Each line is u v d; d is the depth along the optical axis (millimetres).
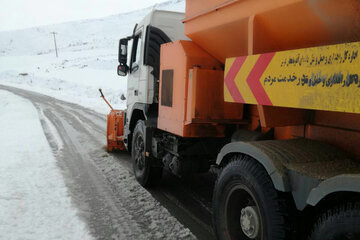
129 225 3391
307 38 2176
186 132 3387
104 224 3408
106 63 59156
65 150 7090
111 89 26984
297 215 2059
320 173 1889
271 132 2920
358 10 1727
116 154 6828
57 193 4324
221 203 2611
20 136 8516
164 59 3881
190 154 3854
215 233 2713
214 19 2932
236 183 2422
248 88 2326
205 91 3225
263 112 2240
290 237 2041
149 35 4543
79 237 3111
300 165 2045
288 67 1925
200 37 3279
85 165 5887
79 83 34281
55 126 10555
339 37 1963
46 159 6152
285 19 2203
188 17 3350
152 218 3574
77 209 3797
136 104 5102
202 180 5086
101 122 11859
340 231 1693
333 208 1772
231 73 2537
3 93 26109
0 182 4672
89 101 21703
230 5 2686
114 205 3953
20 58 84250
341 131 2178
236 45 2900
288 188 1999
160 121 4008
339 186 1644
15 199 4047
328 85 1645
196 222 3523
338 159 2121
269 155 2133
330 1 1822
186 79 3326
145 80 4633
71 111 15320
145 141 4516
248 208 2348
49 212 3688
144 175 4609
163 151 4379
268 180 2137
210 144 3844
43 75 45781
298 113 2414
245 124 3426
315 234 1847
